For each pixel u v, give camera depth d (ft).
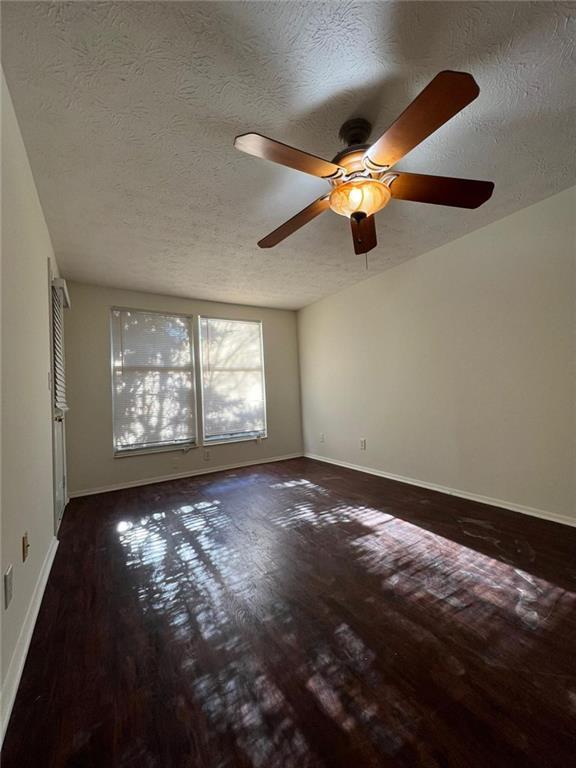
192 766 3.08
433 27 4.00
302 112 5.10
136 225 8.17
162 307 13.62
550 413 8.09
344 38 4.06
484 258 9.25
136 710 3.65
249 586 5.91
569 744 3.16
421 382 11.16
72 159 5.89
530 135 5.76
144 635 4.79
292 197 7.22
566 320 7.76
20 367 4.78
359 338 13.52
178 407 13.82
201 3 3.62
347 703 3.66
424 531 7.82
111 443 12.29
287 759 3.11
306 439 16.85
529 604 5.16
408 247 10.34
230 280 12.30
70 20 3.73
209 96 4.75
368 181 5.09
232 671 4.13
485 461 9.45
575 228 7.50
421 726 3.37
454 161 6.43
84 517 9.49
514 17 3.93
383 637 4.60
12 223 4.55
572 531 7.49
